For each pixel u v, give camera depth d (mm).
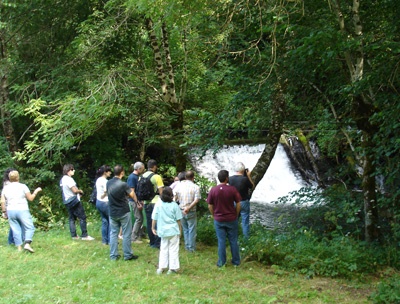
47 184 12672
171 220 6473
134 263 7051
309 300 5453
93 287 5816
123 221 7199
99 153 13867
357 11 6777
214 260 7340
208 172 17359
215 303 5289
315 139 17891
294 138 17672
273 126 9820
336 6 6891
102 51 12477
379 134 7012
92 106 9672
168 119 11352
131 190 7281
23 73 12586
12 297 5406
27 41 12734
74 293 5562
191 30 9297
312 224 9695
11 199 7699
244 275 6426
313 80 8383
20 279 6125
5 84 12305
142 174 8656
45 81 12016
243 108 9453
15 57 12828
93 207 12344
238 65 9016
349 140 8734
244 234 8359
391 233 7969
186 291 5699
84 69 12531
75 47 11914
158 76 11445
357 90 6449
